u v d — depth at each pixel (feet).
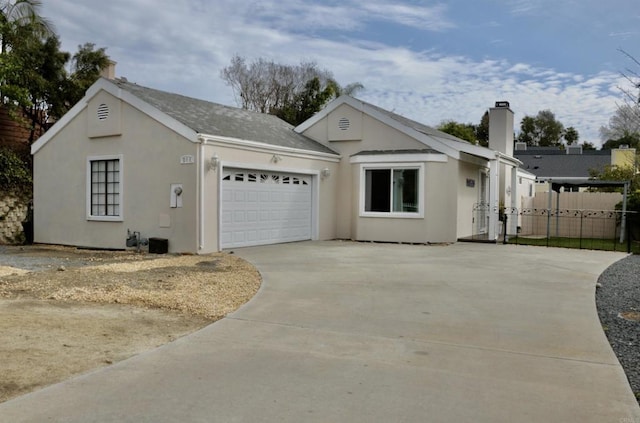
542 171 137.18
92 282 28.22
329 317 21.76
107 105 47.11
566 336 19.20
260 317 21.70
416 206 54.03
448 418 12.28
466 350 17.51
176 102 49.88
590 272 34.50
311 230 55.72
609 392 13.89
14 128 65.31
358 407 12.85
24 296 24.75
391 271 33.99
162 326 20.34
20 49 60.34
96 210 48.91
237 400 13.23
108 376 14.80
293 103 141.08
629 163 105.60
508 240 58.65
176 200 43.01
